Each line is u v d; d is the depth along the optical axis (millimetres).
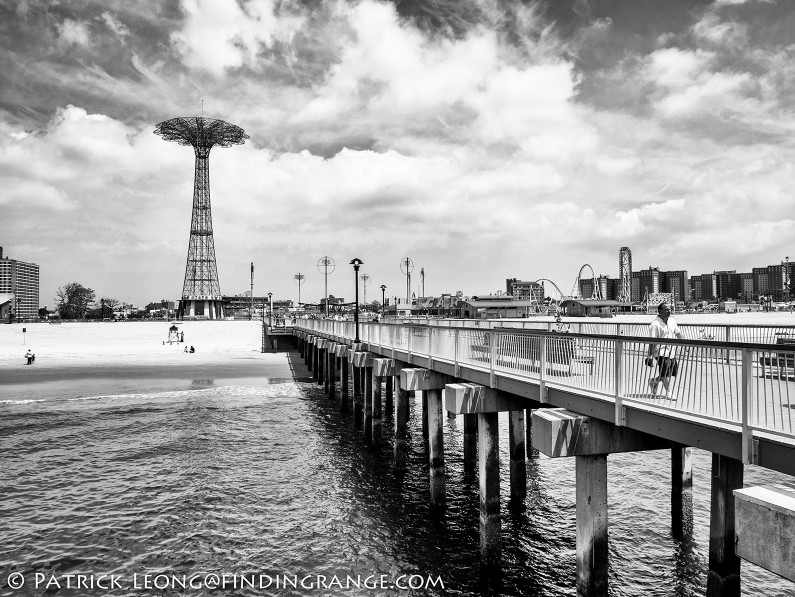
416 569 13031
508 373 12422
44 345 72062
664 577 12312
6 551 13938
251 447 24062
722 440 7535
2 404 33969
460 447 23844
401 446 20219
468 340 14617
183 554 13781
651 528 14812
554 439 9297
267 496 17875
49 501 17438
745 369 7047
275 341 72812
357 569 13016
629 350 9070
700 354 8125
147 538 14703
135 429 27312
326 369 37125
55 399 35656
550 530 14977
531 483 18578
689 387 8023
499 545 12820
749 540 5891
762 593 11578
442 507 16516
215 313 132500
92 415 30688
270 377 45969
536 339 11406
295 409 32719
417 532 15062
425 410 25156
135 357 60656
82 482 19312
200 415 30781
